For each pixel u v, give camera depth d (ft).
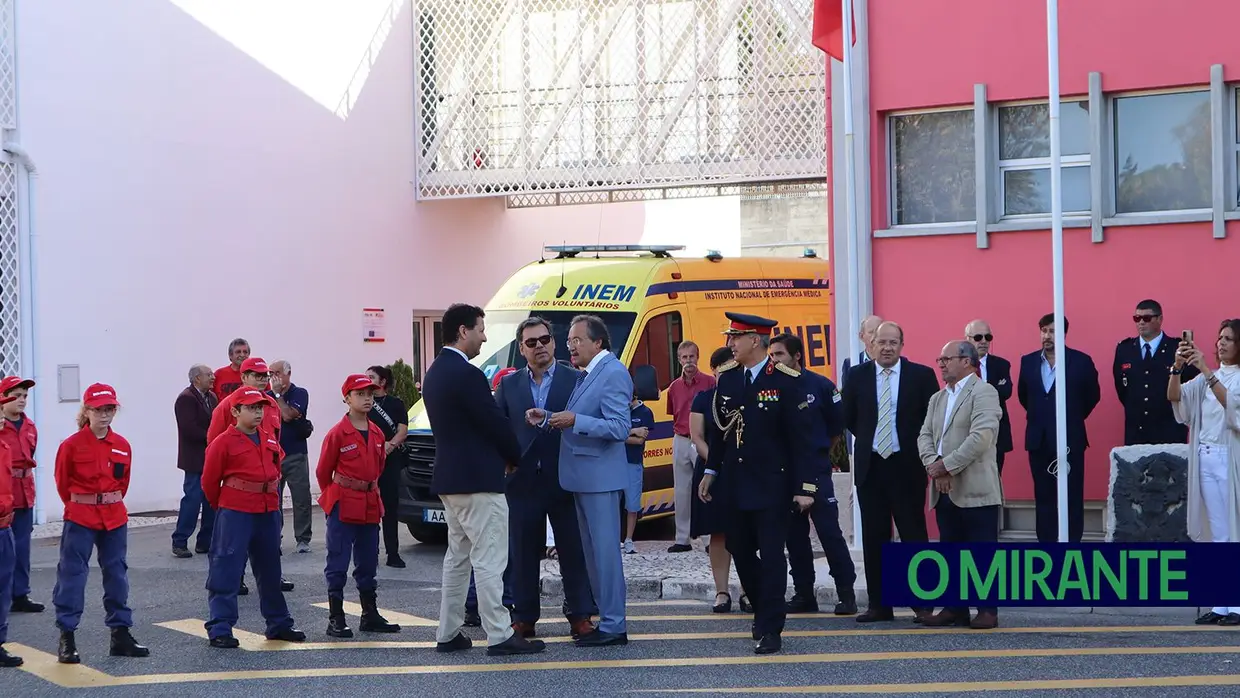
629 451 40.32
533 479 30.55
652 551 42.93
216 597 30.37
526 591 30.66
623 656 28.55
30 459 34.91
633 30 67.15
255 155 63.16
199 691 26.11
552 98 69.00
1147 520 33.14
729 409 29.09
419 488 45.70
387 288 70.33
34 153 53.31
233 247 61.98
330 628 31.58
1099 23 39.65
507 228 79.25
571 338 30.07
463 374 28.45
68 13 54.75
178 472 59.47
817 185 72.38
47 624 33.71
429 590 38.63
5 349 52.21
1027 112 41.14
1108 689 24.57
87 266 55.31
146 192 57.98
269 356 63.52
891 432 31.81
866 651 28.50
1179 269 38.73
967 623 31.53
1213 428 31.48
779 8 64.13
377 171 69.87
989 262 40.93
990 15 40.91
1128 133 39.96
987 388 31.22
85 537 29.22
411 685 26.18
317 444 66.03
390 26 70.79
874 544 32.04
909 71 41.96
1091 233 39.60
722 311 49.55
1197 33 38.58
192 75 60.18
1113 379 39.32
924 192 42.50
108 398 29.37
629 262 48.83
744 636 30.68
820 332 53.11
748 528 29.43
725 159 65.46
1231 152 38.52
